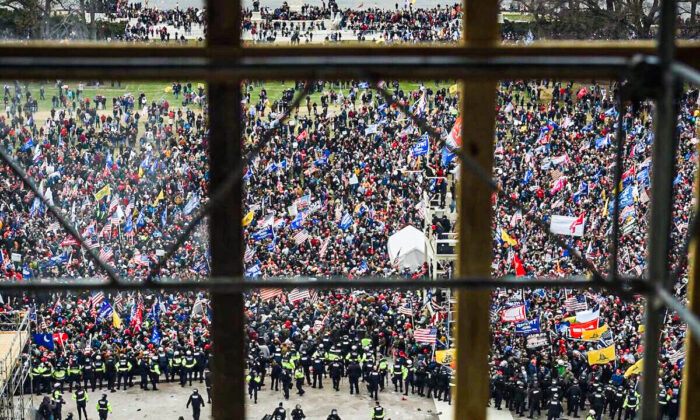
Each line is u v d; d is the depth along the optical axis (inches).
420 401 3410.4
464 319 813.2
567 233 4092.0
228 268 771.4
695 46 755.4
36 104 6904.5
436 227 3811.5
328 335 3590.1
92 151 5831.7
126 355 3484.3
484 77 716.0
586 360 3344.0
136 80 746.2
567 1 7495.1
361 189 5088.6
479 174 769.6
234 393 782.5
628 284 755.4
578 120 6486.2
